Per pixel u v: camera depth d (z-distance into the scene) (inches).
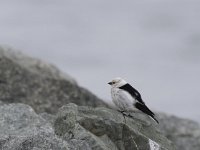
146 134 566.3
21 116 575.8
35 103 879.7
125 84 607.5
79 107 560.7
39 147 496.4
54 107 885.2
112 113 573.0
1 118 570.9
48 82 911.7
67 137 522.9
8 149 498.6
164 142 567.8
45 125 557.0
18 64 921.5
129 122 568.1
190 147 882.8
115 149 525.7
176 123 936.3
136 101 598.2
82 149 503.8
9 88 880.9
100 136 533.6
